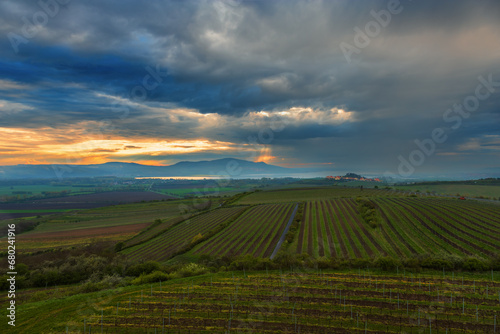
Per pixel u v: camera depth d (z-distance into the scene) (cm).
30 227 9175
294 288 3353
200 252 6034
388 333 2373
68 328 2591
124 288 3597
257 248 6019
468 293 3042
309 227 7281
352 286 3350
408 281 3428
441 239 5616
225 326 2552
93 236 8025
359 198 10494
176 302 3072
